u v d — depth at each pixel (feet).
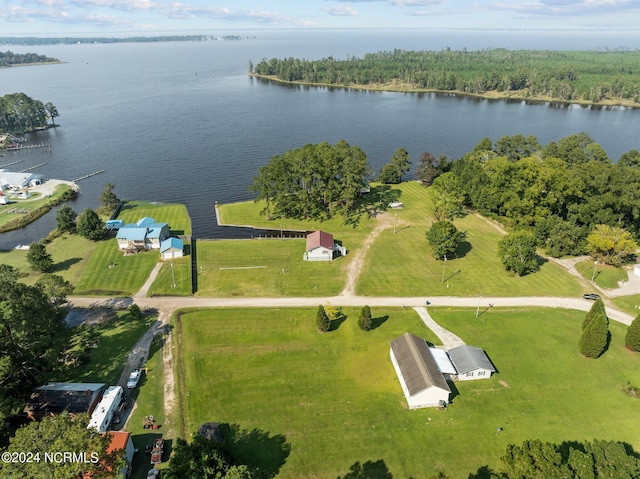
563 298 311.06
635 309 297.94
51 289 262.88
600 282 330.75
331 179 444.14
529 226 406.41
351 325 280.10
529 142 569.64
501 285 327.47
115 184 576.20
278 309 296.71
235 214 472.03
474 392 225.76
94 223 399.03
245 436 199.00
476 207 470.80
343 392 225.56
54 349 223.92
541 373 239.50
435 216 439.63
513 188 429.79
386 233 417.49
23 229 446.60
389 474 182.80
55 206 509.76
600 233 346.33
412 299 310.24
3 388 193.16
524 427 205.26
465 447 194.90
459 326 279.49
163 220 458.91
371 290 321.73
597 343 245.04
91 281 329.72
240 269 351.46
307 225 441.68
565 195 402.72
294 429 203.31
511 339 267.18
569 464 155.12
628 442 197.67
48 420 149.18
